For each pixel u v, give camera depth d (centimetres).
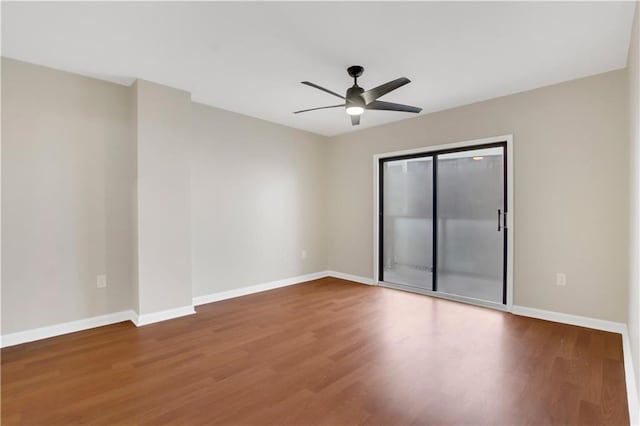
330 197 546
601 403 189
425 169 438
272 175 466
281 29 227
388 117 438
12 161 269
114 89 321
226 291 413
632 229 247
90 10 203
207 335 292
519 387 206
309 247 521
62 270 293
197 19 214
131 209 329
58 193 290
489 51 259
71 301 297
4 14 206
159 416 179
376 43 246
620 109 290
